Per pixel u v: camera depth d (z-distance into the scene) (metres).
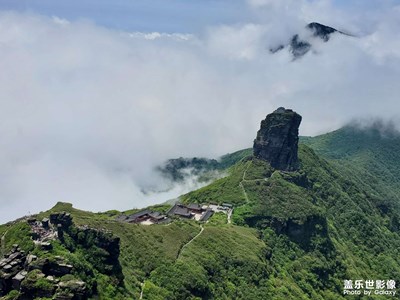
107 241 178.50
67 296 140.38
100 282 164.38
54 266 152.00
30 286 142.00
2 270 151.62
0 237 178.25
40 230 179.75
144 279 199.12
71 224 183.38
